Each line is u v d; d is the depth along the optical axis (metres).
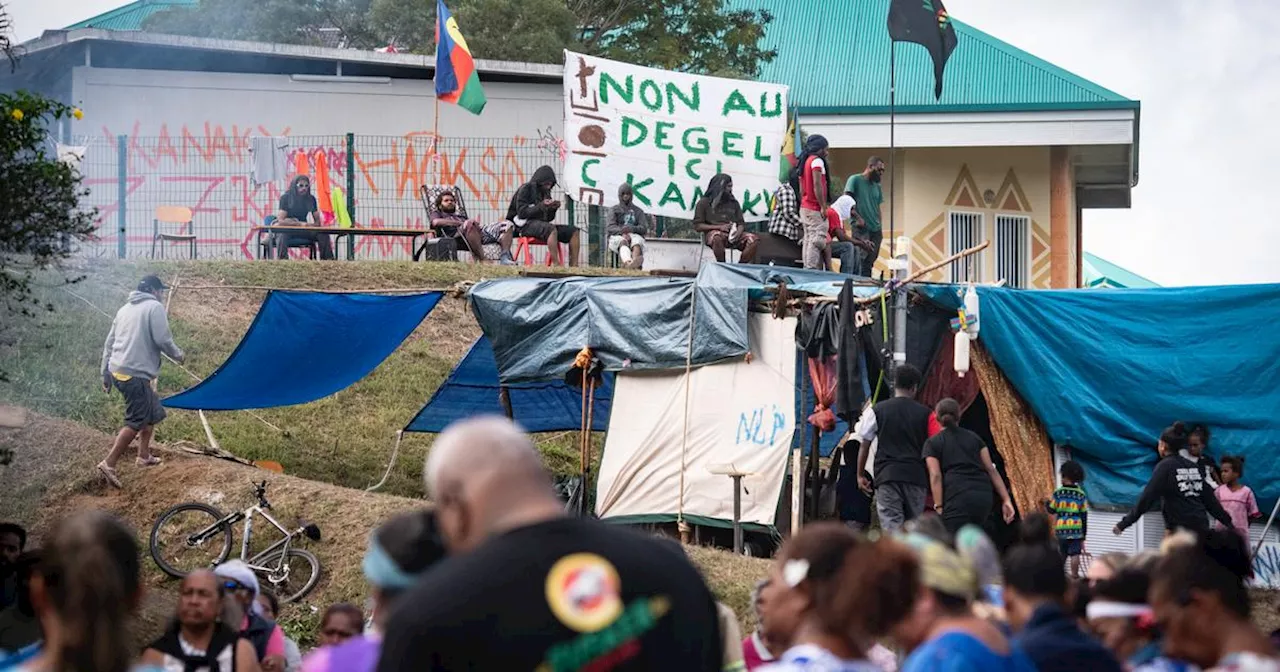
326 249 25.97
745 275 16.17
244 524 15.86
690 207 26.66
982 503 13.31
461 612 4.21
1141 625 6.85
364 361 18.34
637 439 16.36
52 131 27.59
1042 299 16.03
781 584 5.36
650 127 26.61
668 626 4.37
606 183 26.31
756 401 15.60
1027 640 6.17
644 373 16.55
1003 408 15.84
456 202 26.44
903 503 13.79
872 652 7.32
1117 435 15.99
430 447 20.56
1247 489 15.55
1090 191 40.16
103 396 19.16
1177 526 14.31
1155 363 16.06
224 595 7.62
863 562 5.20
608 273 24.30
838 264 24.69
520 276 19.91
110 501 16.30
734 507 15.12
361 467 19.72
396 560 5.12
